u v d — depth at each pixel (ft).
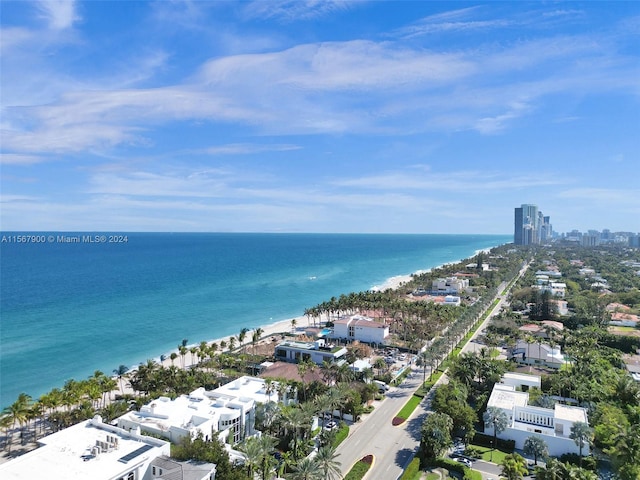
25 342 590.14
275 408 311.06
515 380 428.15
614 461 273.33
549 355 523.70
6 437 337.11
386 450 318.04
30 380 462.60
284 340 606.14
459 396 359.05
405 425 360.48
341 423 348.18
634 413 332.80
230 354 552.82
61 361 522.06
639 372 492.13
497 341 609.01
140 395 422.00
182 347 505.25
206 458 240.73
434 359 477.36
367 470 287.48
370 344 610.65
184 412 309.01
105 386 375.66
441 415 317.63
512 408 343.67
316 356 524.52
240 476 233.14
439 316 652.48
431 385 453.58
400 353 577.84
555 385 412.77
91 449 244.01
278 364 465.88
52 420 341.21
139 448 247.50
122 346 588.50
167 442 255.09
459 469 287.69
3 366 500.33
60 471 222.48
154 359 540.11
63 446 249.55
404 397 424.87
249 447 248.73
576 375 421.18
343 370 398.01
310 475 229.86
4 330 645.92
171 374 416.26
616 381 391.04
